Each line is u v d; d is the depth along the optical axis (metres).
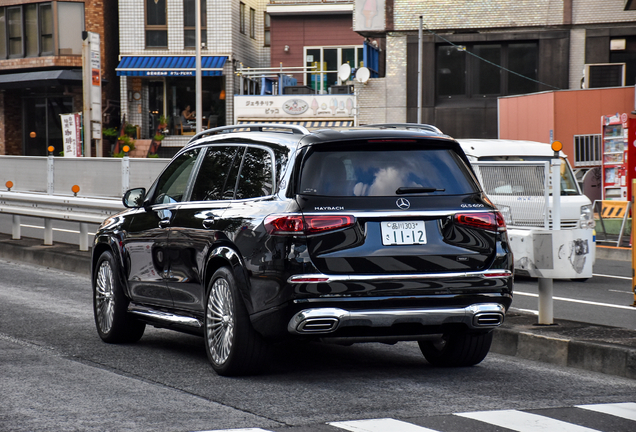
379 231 8.78
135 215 11.60
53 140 61.75
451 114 45.12
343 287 8.60
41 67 59.41
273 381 9.20
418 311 8.77
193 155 10.98
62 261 20.81
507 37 44.34
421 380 9.40
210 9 57.41
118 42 61.97
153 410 7.84
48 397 8.34
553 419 7.70
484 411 7.94
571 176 21.70
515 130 38.12
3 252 23.06
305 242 8.61
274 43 60.28
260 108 52.06
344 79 52.22
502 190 15.02
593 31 43.31
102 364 10.16
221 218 9.61
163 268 10.70
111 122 60.19
